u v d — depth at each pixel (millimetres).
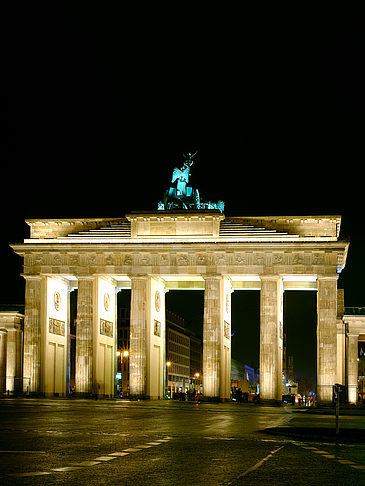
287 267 110688
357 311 123000
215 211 113000
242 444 34781
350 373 118062
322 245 109312
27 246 115875
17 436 36812
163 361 123812
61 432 39938
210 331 111250
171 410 76312
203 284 126000
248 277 115625
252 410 83438
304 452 31453
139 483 21859
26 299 115875
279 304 111938
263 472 24828
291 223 113312
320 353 108000
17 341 127750
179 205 118812
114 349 124875
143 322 112750
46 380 115188
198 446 33312
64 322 124562
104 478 22672
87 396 112250
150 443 34281
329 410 89375
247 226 114062
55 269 115625
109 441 34844
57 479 22234
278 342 110562
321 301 109375
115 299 126875
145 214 114625
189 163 121688
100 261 114875
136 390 111875
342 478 23703
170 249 112750
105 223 118750
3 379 126938
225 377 116312
